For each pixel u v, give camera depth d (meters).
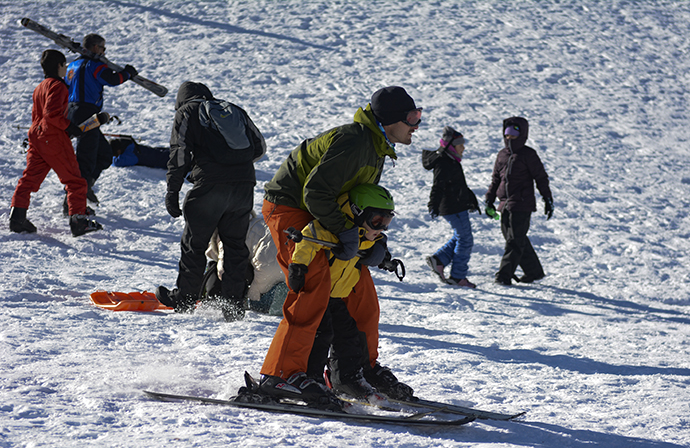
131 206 30.67
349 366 10.45
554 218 35.69
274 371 9.78
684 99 59.16
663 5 81.88
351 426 8.94
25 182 24.66
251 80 53.94
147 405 9.05
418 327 17.97
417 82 56.44
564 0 80.38
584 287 26.84
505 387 12.15
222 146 15.76
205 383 10.62
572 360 14.95
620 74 63.03
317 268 9.90
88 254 23.72
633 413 10.81
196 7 70.38
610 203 38.59
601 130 50.88
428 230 32.56
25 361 10.80
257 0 73.88
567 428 9.67
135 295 18.08
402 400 10.49
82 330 13.63
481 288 25.66
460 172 25.45
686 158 47.12
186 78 53.12
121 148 35.03
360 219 9.98
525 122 26.28
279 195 10.58
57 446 6.96
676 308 24.28
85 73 26.98
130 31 62.72
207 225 16.12
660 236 34.38
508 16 74.44
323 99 51.12
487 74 59.62
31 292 17.08
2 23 60.12
